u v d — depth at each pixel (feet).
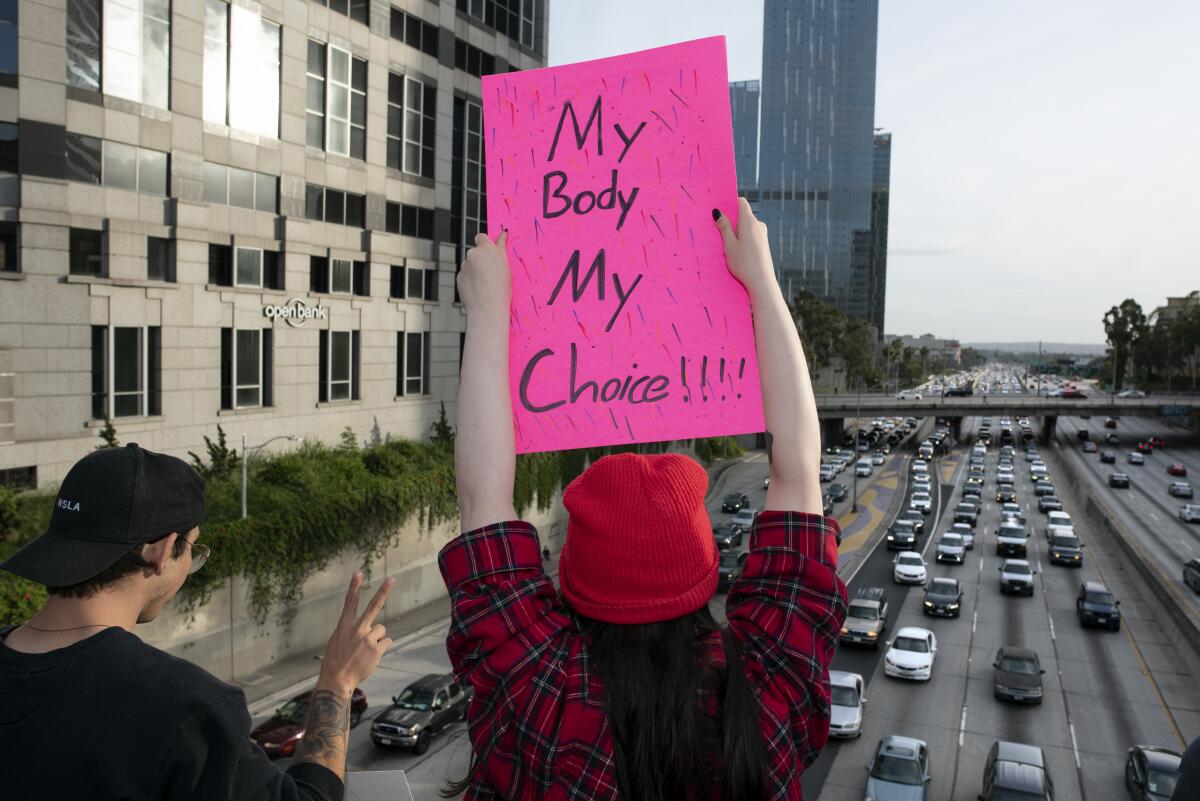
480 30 130.82
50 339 73.77
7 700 5.49
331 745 6.63
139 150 81.00
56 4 74.02
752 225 6.86
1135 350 563.07
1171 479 254.68
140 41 80.69
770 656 5.39
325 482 92.32
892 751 60.54
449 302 124.88
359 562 94.84
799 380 6.38
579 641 5.28
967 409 338.34
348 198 106.73
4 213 71.31
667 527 5.11
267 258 96.02
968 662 93.15
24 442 71.41
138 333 81.00
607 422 7.05
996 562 145.48
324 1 101.71
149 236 82.07
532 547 5.70
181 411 84.58
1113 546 154.30
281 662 84.12
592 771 4.83
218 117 89.15
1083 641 100.83
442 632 96.73
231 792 5.41
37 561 5.97
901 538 153.07
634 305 7.07
